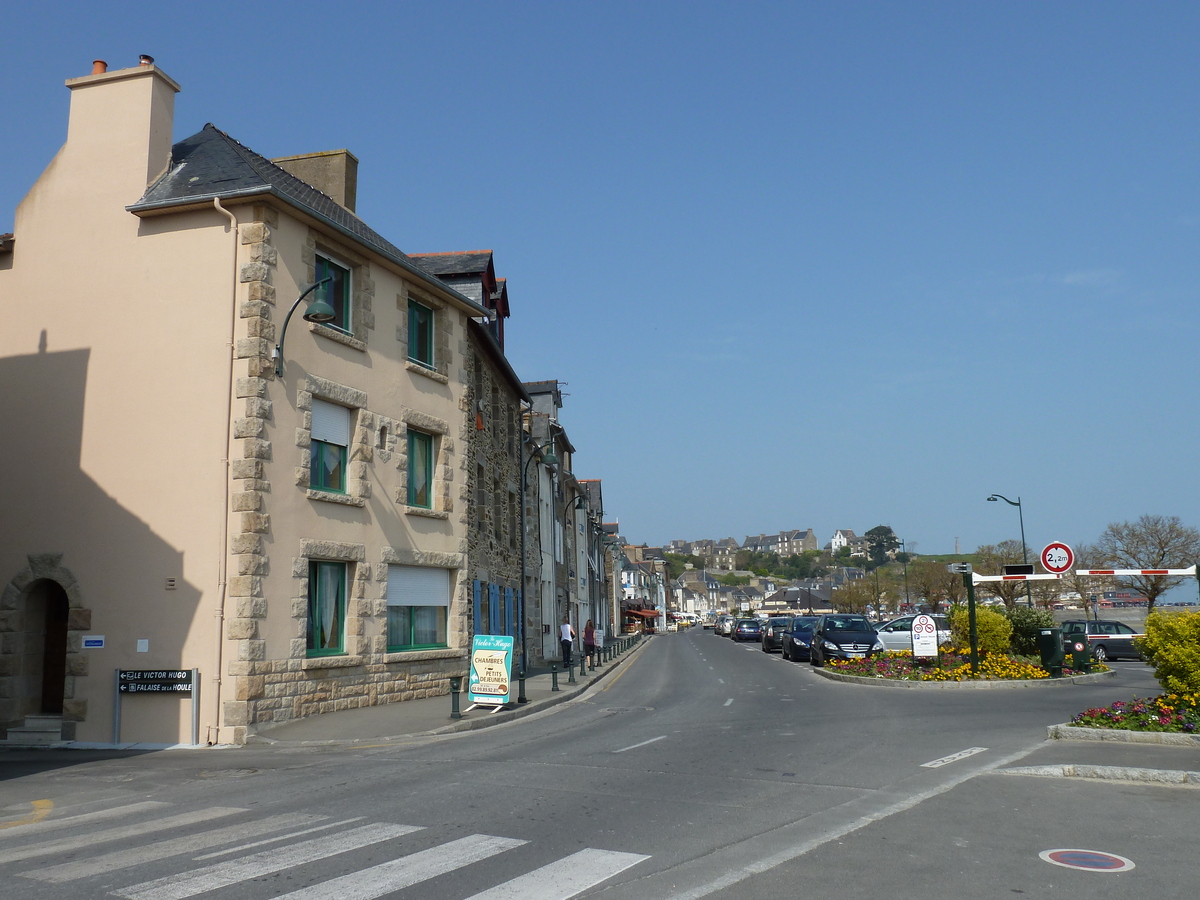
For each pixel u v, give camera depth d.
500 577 27.64
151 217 16.55
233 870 6.28
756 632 64.00
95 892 5.82
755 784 9.55
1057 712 16.02
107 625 15.54
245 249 15.95
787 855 6.69
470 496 23.47
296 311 16.52
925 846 6.96
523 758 11.56
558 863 6.44
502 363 27.16
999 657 23.83
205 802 9.00
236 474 15.34
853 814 8.10
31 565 16.14
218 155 17.42
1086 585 61.84
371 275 18.77
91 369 16.45
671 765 10.84
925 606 80.50
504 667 17.14
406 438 19.55
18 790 10.36
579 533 51.75
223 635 14.98
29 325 16.97
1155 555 55.56
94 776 11.34
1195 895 5.77
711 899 5.66
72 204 17.16
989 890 5.86
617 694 22.06
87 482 16.12
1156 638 13.00
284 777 10.56
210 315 15.91
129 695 15.14
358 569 17.73
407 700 18.81
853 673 23.86
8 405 16.78
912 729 14.05
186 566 15.34
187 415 15.77
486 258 26.69
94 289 16.70
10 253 17.42
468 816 7.98
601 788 9.34
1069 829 7.53
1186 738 11.51
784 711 16.97
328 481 17.44
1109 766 9.83
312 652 16.70
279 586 15.64
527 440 33.62
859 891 5.82
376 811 8.23
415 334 20.88
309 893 5.73
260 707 15.00
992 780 9.63
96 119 17.36
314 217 16.75
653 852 6.77
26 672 16.17
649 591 125.50
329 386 17.23
